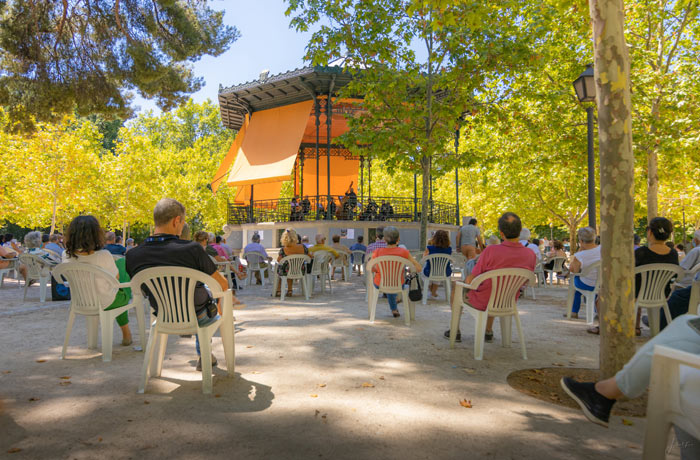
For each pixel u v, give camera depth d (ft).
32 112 41.50
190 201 103.71
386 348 15.80
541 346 16.47
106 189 90.84
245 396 10.68
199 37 40.86
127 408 9.77
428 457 7.61
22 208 76.07
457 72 33.81
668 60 48.75
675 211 81.41
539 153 51.26
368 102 36.63
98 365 13.34
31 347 15.62
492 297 14.42
